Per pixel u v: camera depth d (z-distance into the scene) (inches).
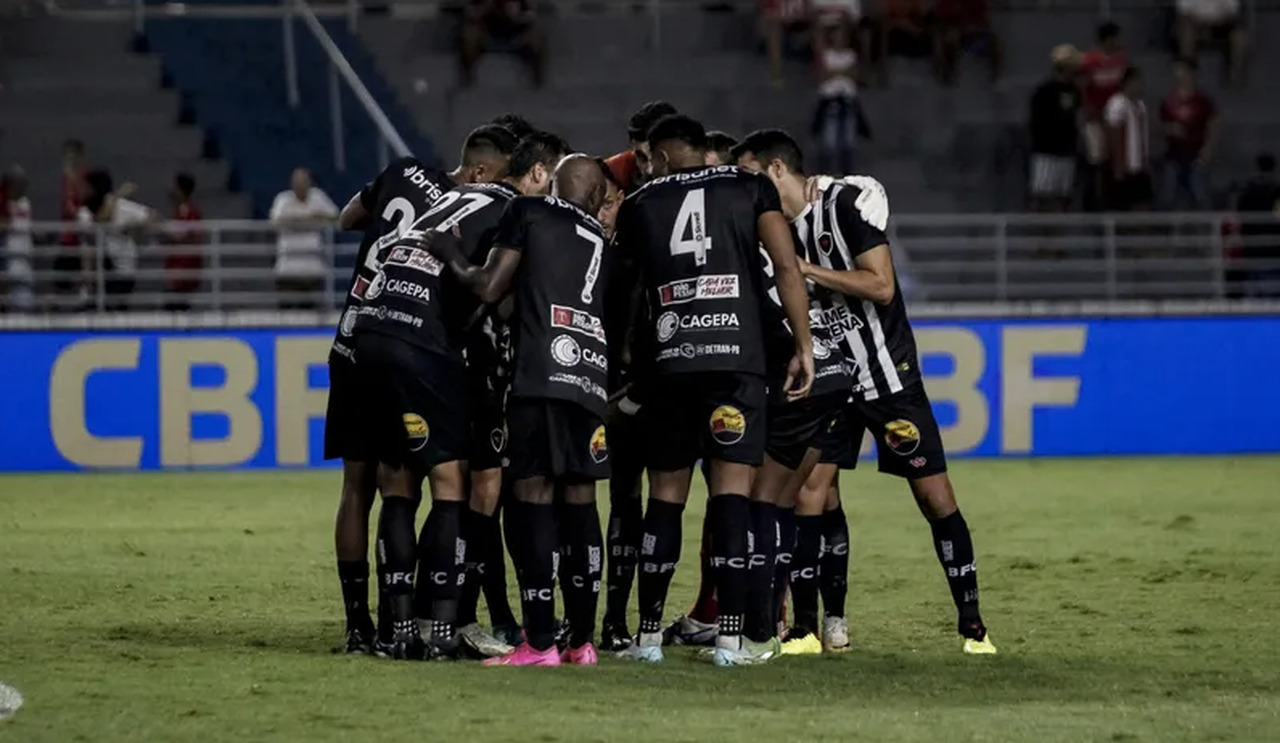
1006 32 2901.1
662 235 876.6
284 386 2143.2
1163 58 2871.6
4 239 2265.0
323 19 2721.5
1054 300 2586.1
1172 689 815.7
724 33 2871.6
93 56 2618.1
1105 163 2568.9
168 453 2130.9
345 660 879.7
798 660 899.4
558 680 824.9
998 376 2265.0
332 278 2192.4
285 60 2635.3
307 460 2149.4
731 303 868.6
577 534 877.2
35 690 790.5
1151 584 1194.6
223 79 2618.1
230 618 1040.2
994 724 719.1
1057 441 2278.5
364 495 920.9
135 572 1248.2
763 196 875.4
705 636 974.4
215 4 2731.3
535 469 864.3
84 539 1450.5
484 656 915.4
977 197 2721.5
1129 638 973.8
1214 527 1536.7
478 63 2775.6
